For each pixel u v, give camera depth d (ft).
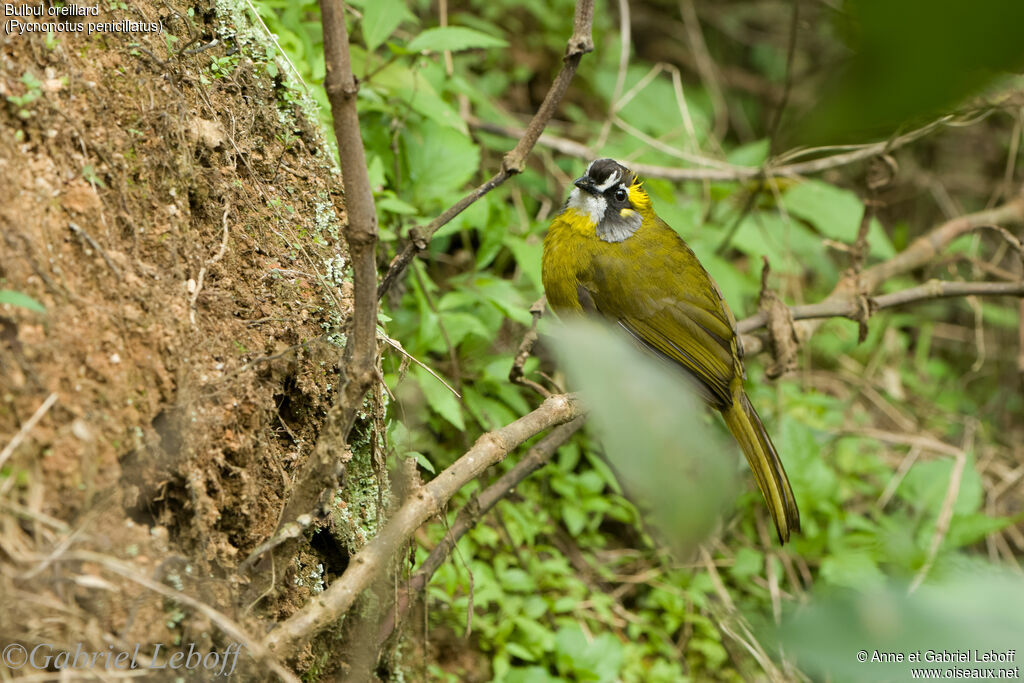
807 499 33.76
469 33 28.37
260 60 19.56
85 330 13.73
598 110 47.88
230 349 16.65
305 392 17.87
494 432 17.95
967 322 49.98
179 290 15.69
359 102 28.89
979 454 42.37
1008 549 38.58
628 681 28.68
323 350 18.28
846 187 52.49
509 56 45.01
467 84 35.29
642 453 5.77
